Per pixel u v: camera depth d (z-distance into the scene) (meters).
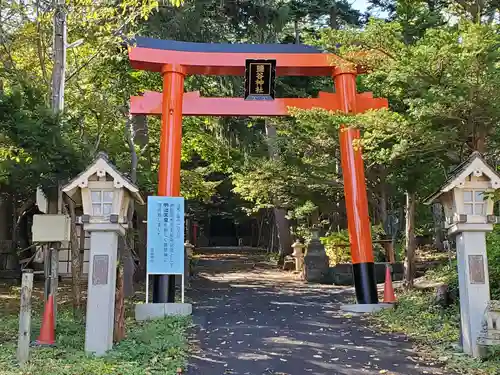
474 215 7.02
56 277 8.90
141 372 5.95
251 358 6.93
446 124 8.56
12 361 6.30
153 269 10.32
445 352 6.98
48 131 8.48
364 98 11.99
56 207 9.40
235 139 18.84
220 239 43.31
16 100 8.47
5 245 15.63
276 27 16.66
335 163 16.39
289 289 15.12
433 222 22.61
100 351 6.77
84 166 8.89
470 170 6.99
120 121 13.41
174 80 11.66
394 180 12.41
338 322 9.53
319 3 19.06
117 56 12.99
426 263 16.75
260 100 12.01
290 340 7.99
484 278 6.88
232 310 11.02
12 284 14.38
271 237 31.78
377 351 7.27
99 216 7.10
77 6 10.30
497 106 7.68
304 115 10.74
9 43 10.45
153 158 17.94
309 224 22.31
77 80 12.50
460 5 11.09
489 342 6.48
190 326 8.95
